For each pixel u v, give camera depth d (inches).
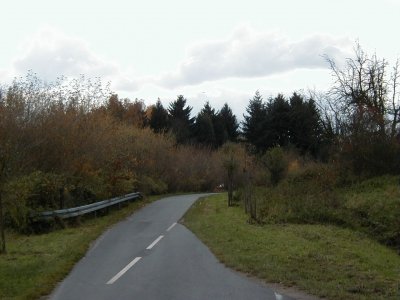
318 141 2484.0
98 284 389.1
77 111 1147.3
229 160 1232.8
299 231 697.0
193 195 1877.5
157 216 981.2
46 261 483.8
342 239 661.3
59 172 952.9
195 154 2593.5
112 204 1067.9
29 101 979.9
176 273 426.9
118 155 1224.2
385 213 784.9
